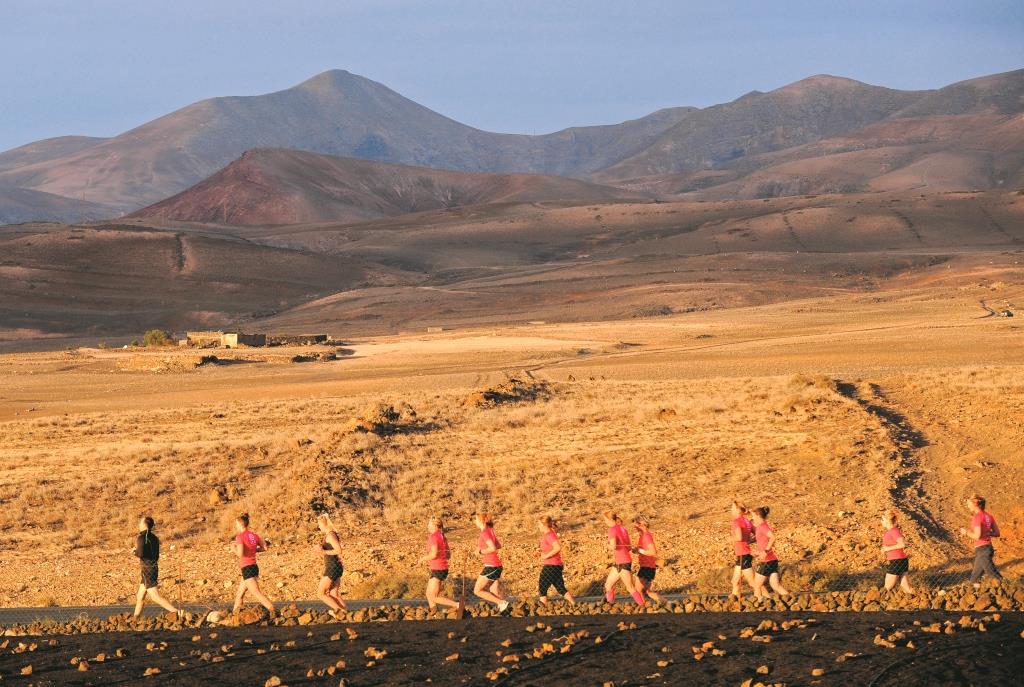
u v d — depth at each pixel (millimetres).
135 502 73938
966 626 28016
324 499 68062
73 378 180375
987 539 36656
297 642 30516
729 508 60000
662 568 48500
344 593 46625
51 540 65062
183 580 52562
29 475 83875
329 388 144625
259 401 126875
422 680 25938
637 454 75125
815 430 76688
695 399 98438
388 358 190750
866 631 28219
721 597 38406
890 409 85438
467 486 70500
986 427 74812
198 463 84750
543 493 67562
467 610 34688
